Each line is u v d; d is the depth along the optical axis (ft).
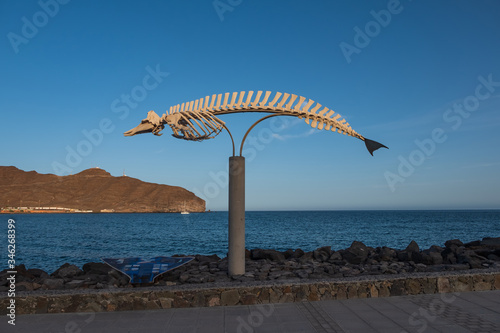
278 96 32.89
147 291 22.88
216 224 295.07
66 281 32.71
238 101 33.04
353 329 18.67
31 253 102.58
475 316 20.49
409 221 327.88
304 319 20.40
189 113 34.53
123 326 19.56
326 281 24.70
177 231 207.92
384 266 35.94
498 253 41.68
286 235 163.84
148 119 38.19
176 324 19.81
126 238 159.22
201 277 31.68
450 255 40.19
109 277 34.09
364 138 35.55
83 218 436.76
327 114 34.17
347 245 118.01
